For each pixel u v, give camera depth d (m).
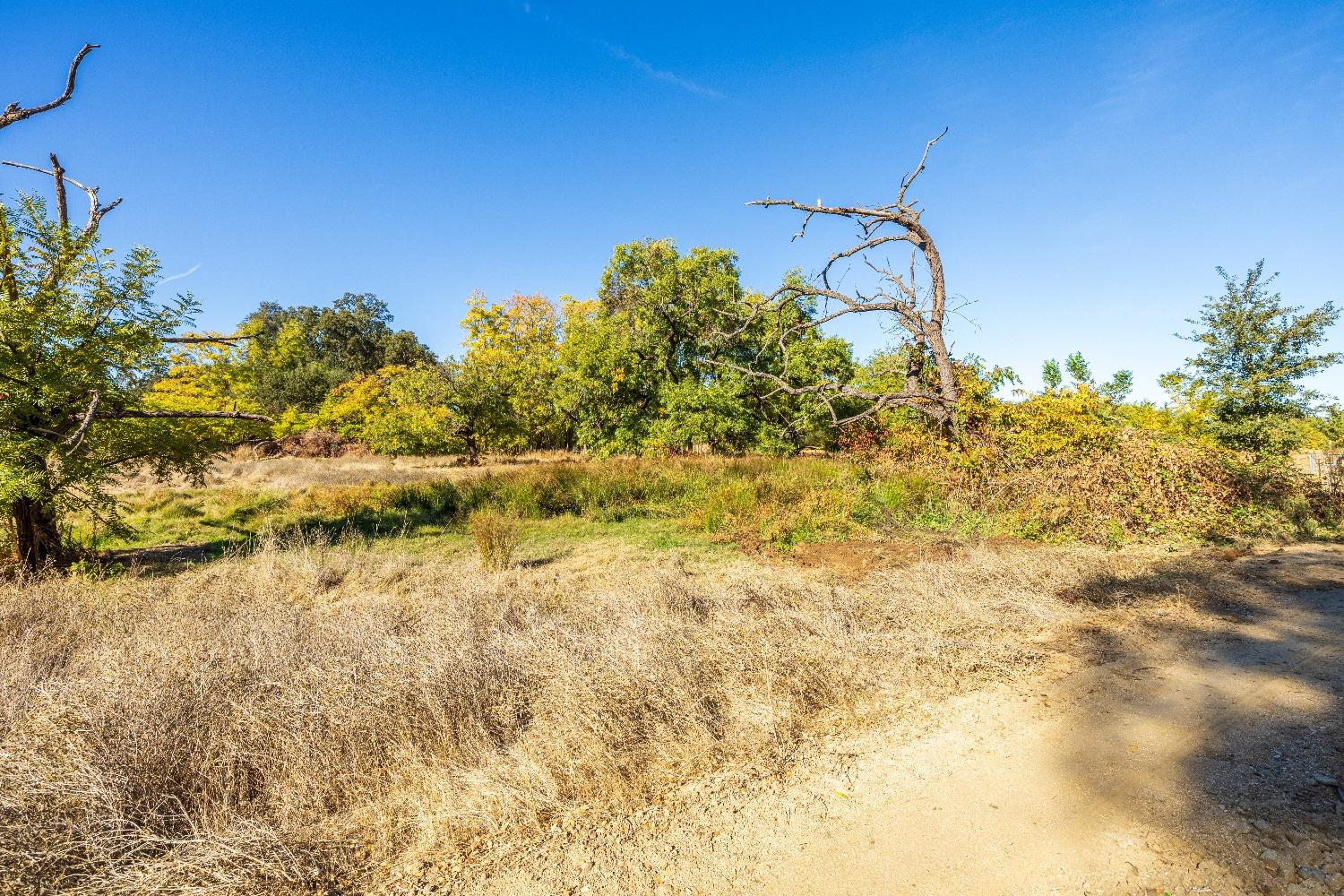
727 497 10.77
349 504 12.92
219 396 14.63
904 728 3.53
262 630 4.69
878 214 10.80
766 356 21.41
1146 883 2.30
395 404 29.42
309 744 3.22
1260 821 2.58
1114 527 8.30
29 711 3.39
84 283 7.79
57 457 7.56
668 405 21.80
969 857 2.50
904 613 5.22
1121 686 3.92
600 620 5.00
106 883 2.39
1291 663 4.17
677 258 23.97
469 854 2.67
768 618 4.91
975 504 9.86
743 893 2.38
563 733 3.38
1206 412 17.86
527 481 13.45
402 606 6.00
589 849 2.66
